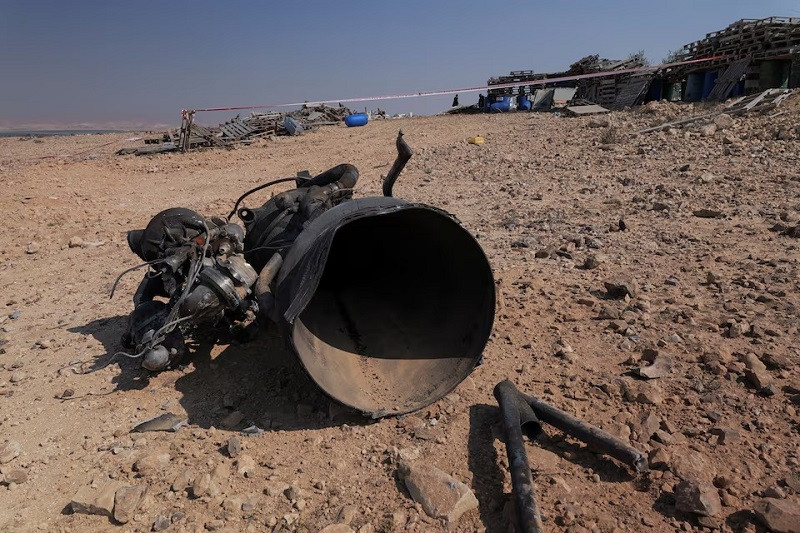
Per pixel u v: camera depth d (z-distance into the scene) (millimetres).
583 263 6832
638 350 4812
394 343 4707
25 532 3371
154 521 3369
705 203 9195
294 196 5051
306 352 4102
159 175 16781
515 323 5418
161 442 4094
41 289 7398
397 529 3227
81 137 29281
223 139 24547
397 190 12258
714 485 3338
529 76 39938
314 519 3352
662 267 6594
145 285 5270
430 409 4242
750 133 14266
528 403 4004
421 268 4996
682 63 26031
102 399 4695
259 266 5105
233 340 5445
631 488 3389
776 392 4062
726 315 5215
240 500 3488
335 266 5266
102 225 10578
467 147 17922
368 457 3832
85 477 3799
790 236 7293
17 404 4703
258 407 4488
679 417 3936
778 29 21422
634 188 10734
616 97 30094
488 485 3512
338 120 34750
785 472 3391
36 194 13180
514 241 7883
